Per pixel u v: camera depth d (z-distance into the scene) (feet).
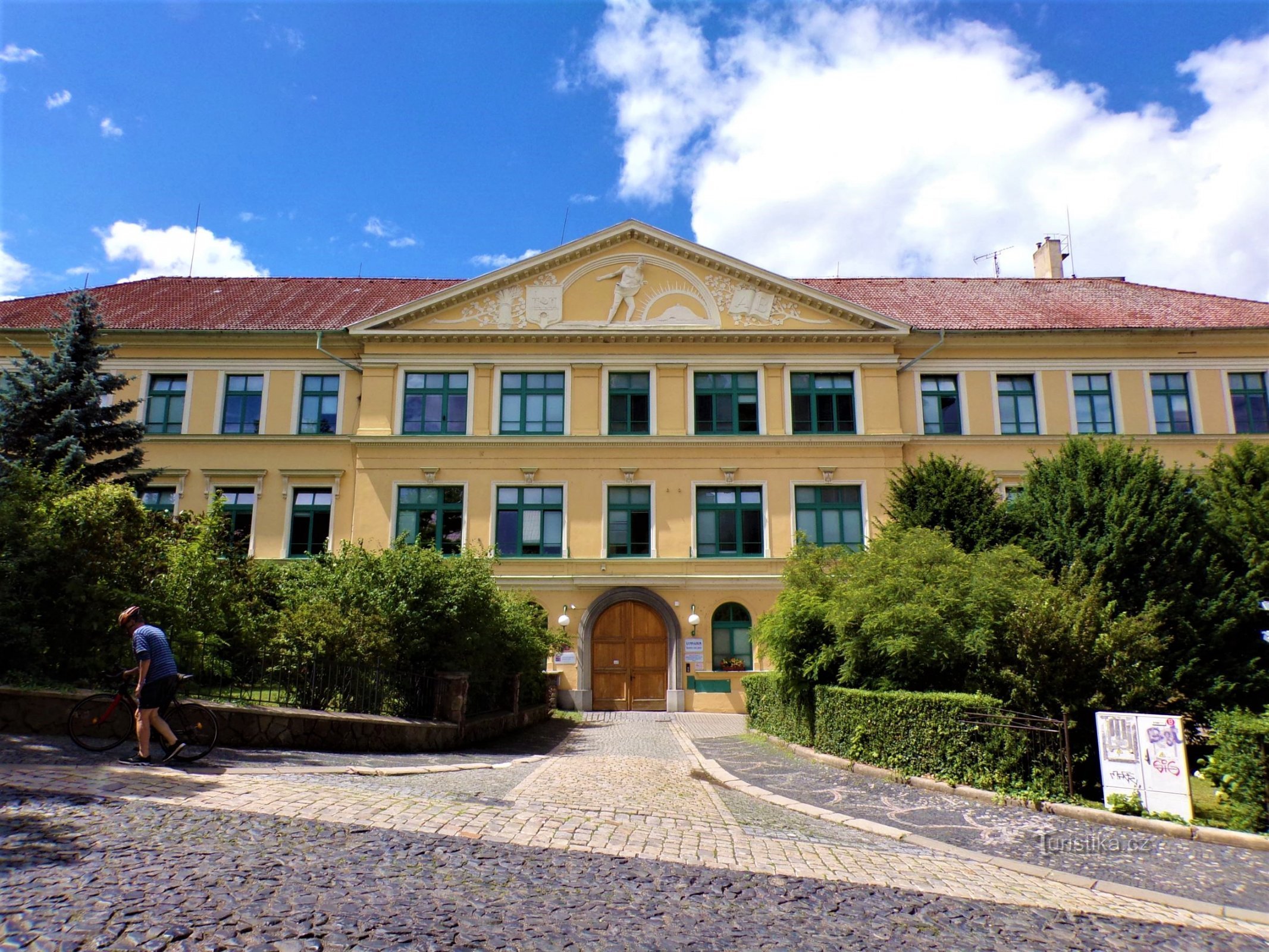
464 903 17.88
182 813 22.38
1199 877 25.17
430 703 50.34
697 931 17.79
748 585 87.97
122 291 108.17
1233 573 58.23
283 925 15.61
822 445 91.20
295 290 110.63
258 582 48.70
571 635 87.04
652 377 92.89
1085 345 94.53
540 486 90.53
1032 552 62.54
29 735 31.73
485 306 93.66
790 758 47.52
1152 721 31.78
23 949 13.64
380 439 89.92
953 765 36.96
